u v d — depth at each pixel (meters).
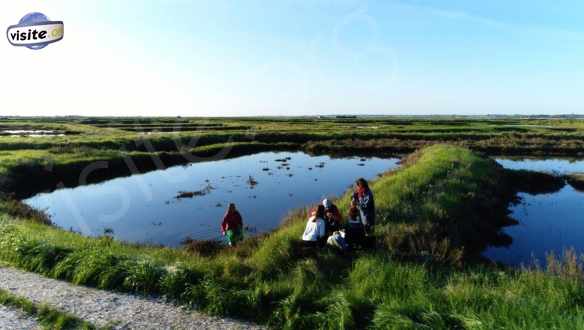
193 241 13.57
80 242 10.14
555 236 14.27
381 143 49.12
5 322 6.36
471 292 6.77
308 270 8.40
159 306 7.09
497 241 13.71
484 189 18.94
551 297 6.62
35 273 8.70
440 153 28.08
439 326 5.74
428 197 14.57
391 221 11.84
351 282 7.82
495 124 89.69
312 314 6.48
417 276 7.68
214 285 7.40
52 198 21.31
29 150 33.88
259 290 7.12
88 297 7.41
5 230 10.80
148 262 8.30
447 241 10.69
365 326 6.18
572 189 23.36
